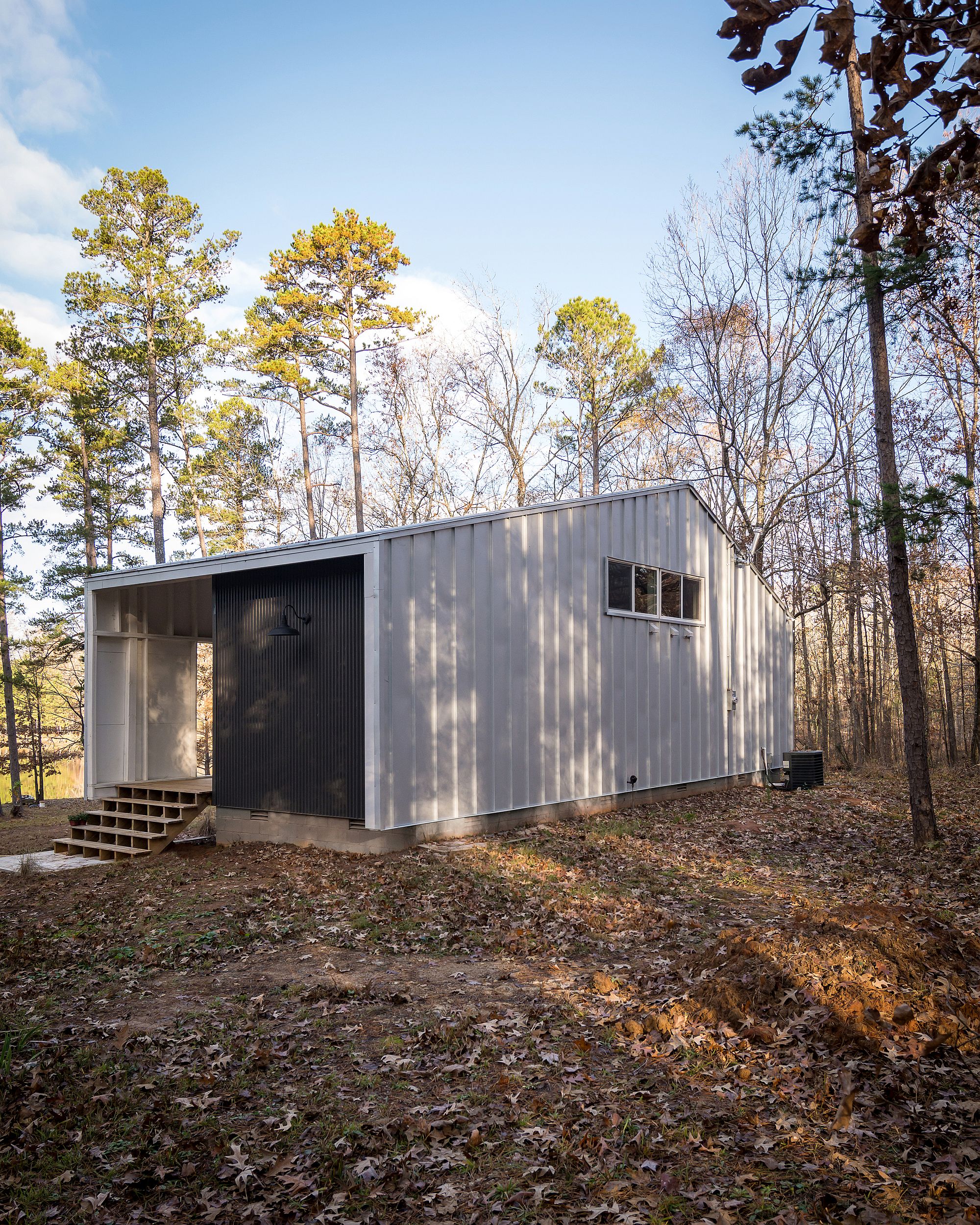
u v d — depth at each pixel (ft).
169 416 81.25
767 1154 10.50
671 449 92.27
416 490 100.53
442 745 30.94
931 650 74.13
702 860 29.81
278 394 93.76
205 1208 10.01
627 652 41.47
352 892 24.86
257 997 16.98
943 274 35.27
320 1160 10.90
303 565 31.96
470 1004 16.15
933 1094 11.66
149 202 75.10
